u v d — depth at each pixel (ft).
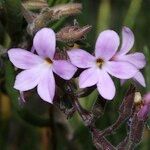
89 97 0.31
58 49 0.26
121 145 0.26
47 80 0.25
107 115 0.32
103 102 0.26
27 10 0.27
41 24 0.26
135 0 0.33
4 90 0.34
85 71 0.25
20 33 0.29
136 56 0.26
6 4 0.28
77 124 0.34
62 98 0.26
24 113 0.33
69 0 0.30
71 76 0.24
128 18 0.33
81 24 0.34
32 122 0.34
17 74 0.28
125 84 0.31
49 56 0.25
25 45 0.28
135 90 0.26
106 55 0.25
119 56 0.26
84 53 0.25
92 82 0.25
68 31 0.25
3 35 0.32
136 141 0.26
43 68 0.26
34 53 0.26
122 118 0.26
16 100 0.29
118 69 0.25
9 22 0.28
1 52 0.29
